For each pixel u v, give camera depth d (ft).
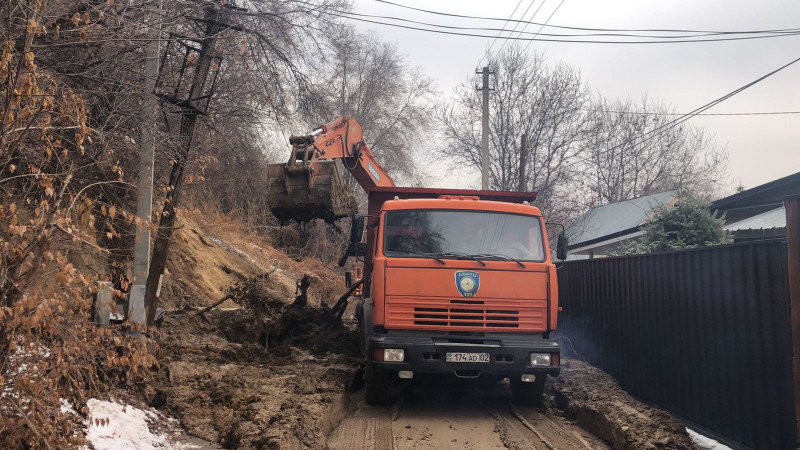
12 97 15.43
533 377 26.53
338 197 34.47
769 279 19.71
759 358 20.13
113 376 22.43
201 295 55.21
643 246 47.29
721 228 45.42
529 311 27.12
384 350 25.90
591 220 95.45
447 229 28.27
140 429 19.99
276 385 26.53
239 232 82.53
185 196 63.82
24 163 18.65
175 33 27.50
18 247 14.69
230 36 29.43
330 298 86.38
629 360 30.63
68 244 17.28
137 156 25.94
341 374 30.09
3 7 17.53
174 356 29.86
